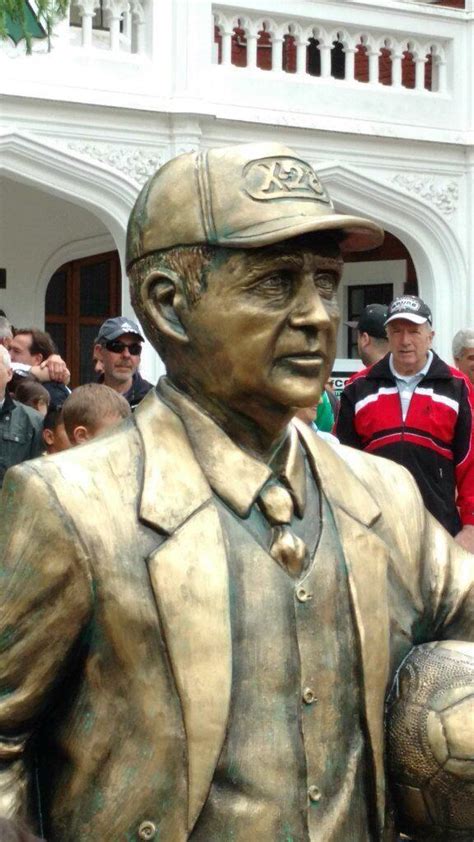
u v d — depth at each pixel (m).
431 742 2.27
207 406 2.26
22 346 8.43
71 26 13.49
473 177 15.15
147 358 12.46
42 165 13.05
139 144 13.39
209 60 13.74
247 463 2.24
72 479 2.18
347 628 2.24
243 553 2.19
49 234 16.08
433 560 2.42
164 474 2.21
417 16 14.93
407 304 6.58
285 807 2.15
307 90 14.34
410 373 6.56
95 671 2.16
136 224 2.28
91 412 4.86
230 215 2.18
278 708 2.17
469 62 15.22
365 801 2.24
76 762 2.18
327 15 14.38
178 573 2.14
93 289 16.72
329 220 2.16
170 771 2.12
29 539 2.15
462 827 2.32
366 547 2.28
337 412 7.74
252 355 2.20
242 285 2.19
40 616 2.15
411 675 2.31
